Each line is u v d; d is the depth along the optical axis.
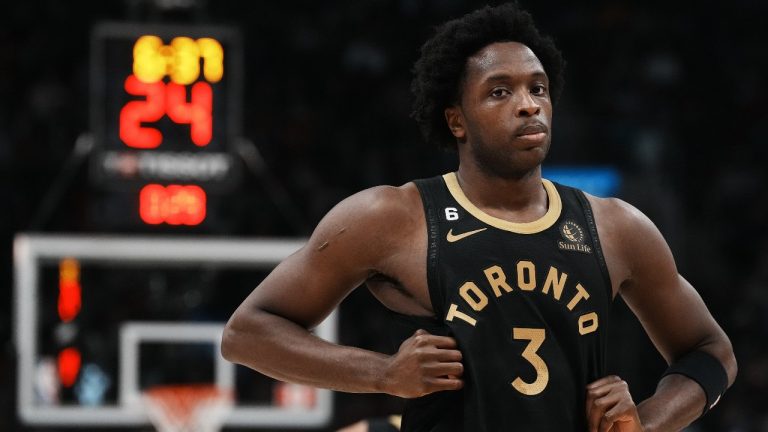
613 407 6.21
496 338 6.22
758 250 26.66
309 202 25.16
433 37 6.89
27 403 18.12
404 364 6.14
